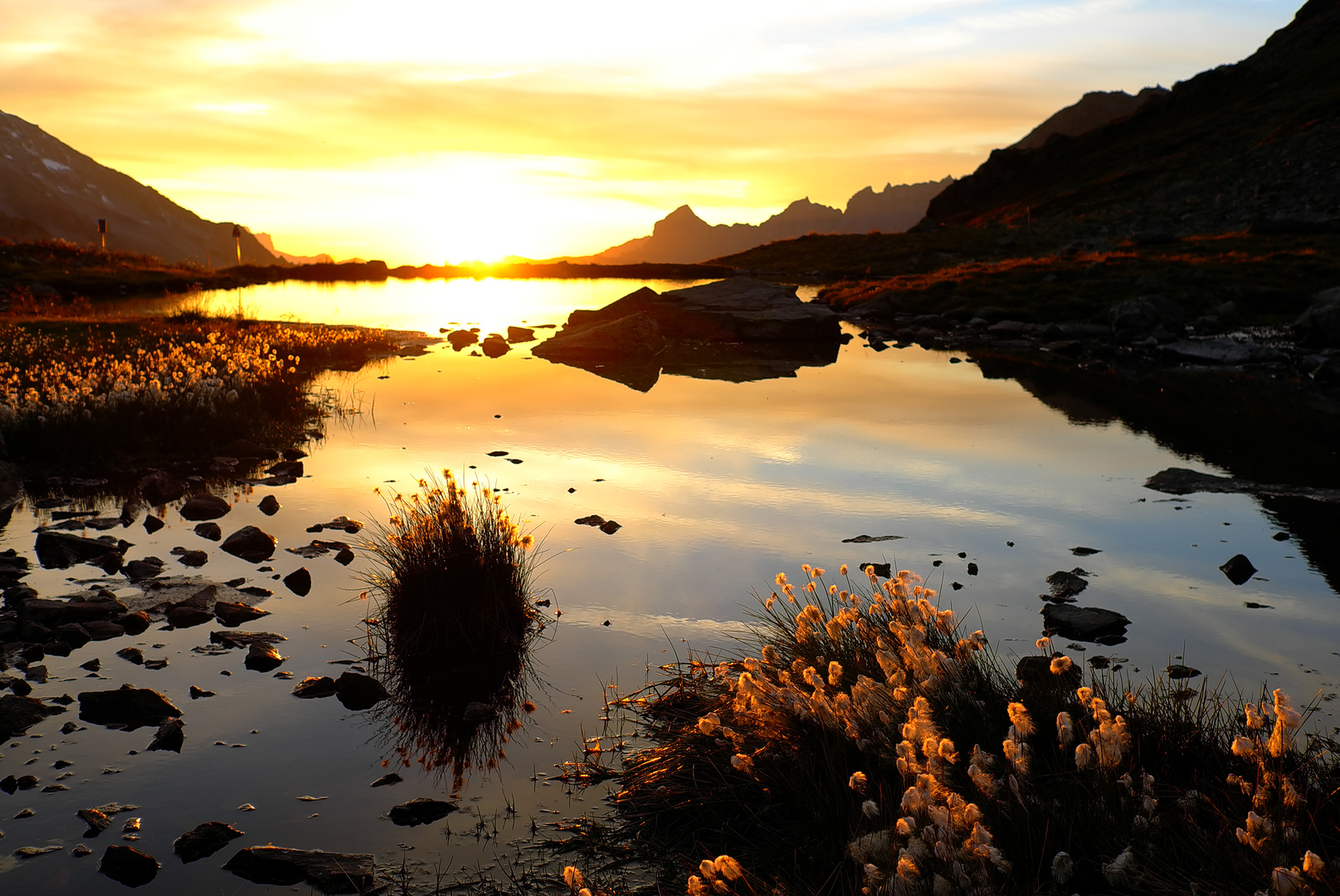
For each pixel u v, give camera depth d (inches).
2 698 226.4
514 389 751.1
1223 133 3341.5
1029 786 147.6
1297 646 265.1
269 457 505.0
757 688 185.6
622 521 392.5
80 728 219.6
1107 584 318.0
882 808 154.9
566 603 301.0
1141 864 134.8
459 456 508.7
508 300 1854.1
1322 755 177.0
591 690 241.3
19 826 180.9
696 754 195.3
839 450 531.2
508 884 164.1
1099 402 706.8
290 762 206.8
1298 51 3966.5
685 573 328.2
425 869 168.9
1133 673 245.0
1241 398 724.0
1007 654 257.4
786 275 2516.0
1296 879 112.1
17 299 1286.9
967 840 124.3
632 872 166.6
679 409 663.1
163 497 424.2
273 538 363.9
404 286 2330.2
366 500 422.3
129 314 1253.7
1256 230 1956.2
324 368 870.4
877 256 2623.0
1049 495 436.5
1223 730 187.5
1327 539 367.9
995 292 1422.2
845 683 196.4
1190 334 1092.5
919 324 1331.2
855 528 384.8
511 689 243.1
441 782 198.7
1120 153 3991.1
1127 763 163.9
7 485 418.3
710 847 170.7
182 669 253.0
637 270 3043.8
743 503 422.0
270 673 252.2
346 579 324.2
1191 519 396.5
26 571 321.7
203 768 203.8
